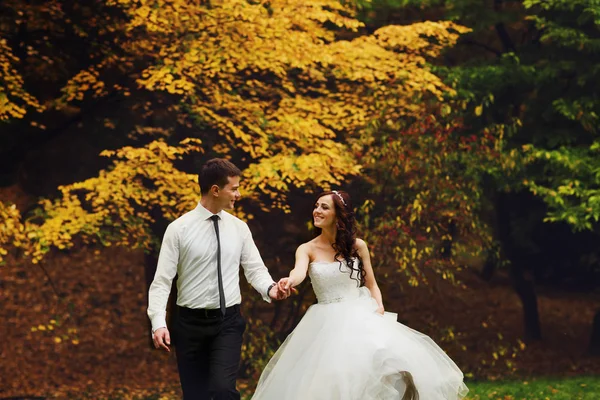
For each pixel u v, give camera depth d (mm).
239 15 11242
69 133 14328
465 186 13102
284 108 11797
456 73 13836
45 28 12391
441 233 13422
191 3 11430
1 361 14453
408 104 12586
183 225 5727
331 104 12109
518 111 15398
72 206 10586
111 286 18547
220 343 5688
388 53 12039
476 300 18938
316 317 6309
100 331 16469
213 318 5699
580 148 13531
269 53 11258
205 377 5797
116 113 13508
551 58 14492
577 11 14078
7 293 17375
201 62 11109
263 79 13188
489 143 13617
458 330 17078
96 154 15148
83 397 12203
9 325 16172
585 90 14273
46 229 10211
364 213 12367
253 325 12281
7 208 10352
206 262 5695
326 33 12469
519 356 15781
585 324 18516
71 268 18969
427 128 12531
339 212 6469
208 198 5785
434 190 12578
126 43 12250
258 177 10508
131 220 11023
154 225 13242
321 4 11781
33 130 13641
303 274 6281
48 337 15820
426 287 18094
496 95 14742
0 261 10344
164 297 5676
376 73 11750
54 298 17562
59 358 14875
